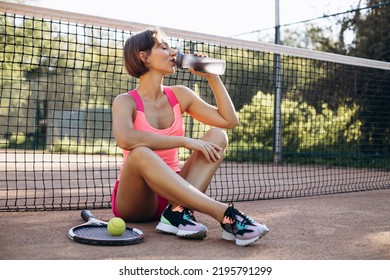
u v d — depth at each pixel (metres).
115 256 2.03
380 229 2.74
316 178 6.52
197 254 2.09
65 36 11.45
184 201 2.29
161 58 2.63
